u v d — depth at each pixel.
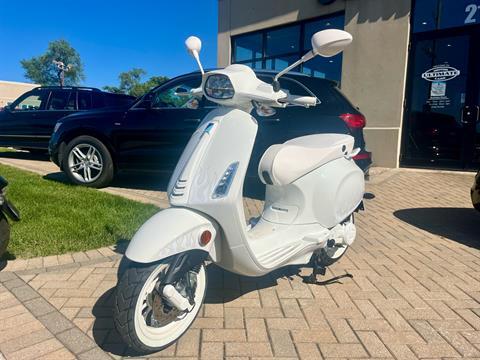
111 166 6.38
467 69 8.45
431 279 3.46
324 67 10.49
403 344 2.50
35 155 11.14
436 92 8.85
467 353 2.43
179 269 2.29
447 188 7.25
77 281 3.23
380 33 9.15
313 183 3.18
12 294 2.99
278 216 3.22
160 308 2.31
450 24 8.55
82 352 2.35
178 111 5.96
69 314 2.75
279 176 3.04
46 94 9.67
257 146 5.55
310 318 2.79
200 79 5.90
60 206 5.12
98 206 5.20
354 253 4.06
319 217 3.20
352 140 3.55
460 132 8.64
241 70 2.69
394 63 9.02
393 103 9.10
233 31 12.52
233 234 2.48
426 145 9.05
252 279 3.37
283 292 3.16
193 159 2.55
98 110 6.58
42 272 3.38
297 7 10.78
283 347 2.45
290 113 5.46
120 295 2.18
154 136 6.05
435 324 2.74
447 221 5.27
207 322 2.71
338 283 3.35
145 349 2.28
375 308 2.94
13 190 5.87
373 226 5.01
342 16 10.01
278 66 11.69
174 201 2.46
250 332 2.60
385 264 3.78
